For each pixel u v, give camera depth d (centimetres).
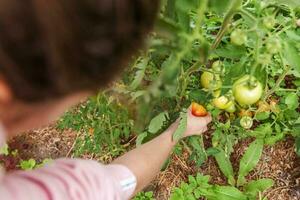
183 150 224
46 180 100
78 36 75
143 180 136
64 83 78
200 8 132
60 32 73
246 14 146
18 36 72
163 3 143
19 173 101
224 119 214
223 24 154
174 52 128
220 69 171
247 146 226
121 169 122
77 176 104
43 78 76
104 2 75
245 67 166
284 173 226
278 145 228
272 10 152
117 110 193
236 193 217
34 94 79
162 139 147
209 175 224
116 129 213
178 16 142
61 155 227
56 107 86
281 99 215
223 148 216
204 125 172
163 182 224
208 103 182
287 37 162
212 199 217
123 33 79
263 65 153
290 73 205
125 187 120
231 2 145
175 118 186
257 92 160
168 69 124
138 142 187
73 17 74
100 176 108
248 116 200
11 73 75
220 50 169
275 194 224
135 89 163
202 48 129
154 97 118
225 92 170
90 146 220
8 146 226
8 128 89
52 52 74
